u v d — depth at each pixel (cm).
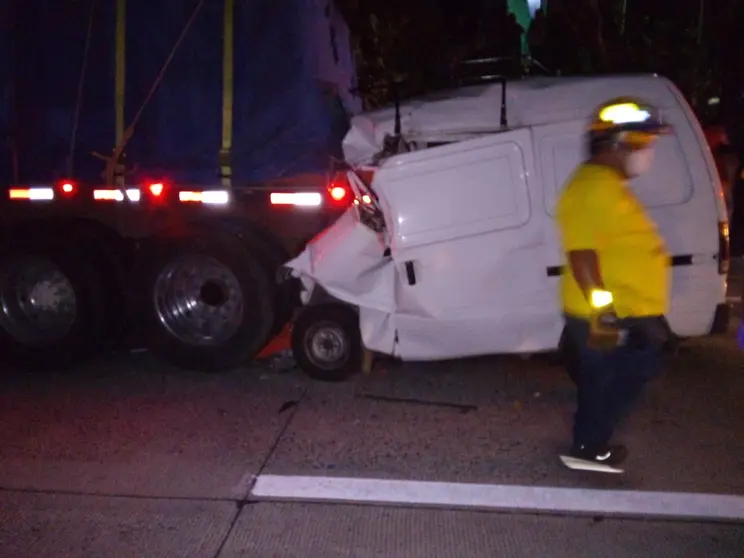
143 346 875
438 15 1587
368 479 554
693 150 653
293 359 793
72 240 780
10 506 521
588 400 545
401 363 789
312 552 465
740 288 1095
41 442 621
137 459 589
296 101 736
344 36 877
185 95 752
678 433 622
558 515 504
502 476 556
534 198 655
